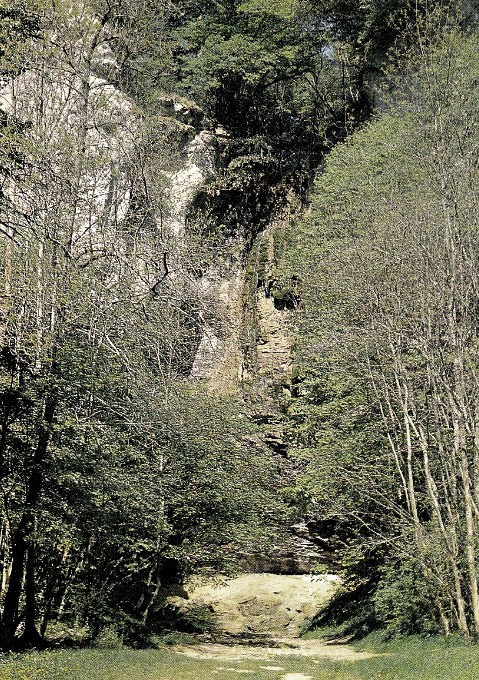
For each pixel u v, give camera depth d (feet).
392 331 49.06
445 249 45.32
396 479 55.93
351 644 60.75
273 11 108.88
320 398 71.26
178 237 60.23
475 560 43.19
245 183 115.55
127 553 60.23
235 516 67.72
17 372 46.42
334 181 83.76
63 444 47.26
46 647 46.39
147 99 74.95
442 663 36.94
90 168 53.57
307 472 64.75
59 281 49.08
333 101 125.18
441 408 45.65
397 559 54.29
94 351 51.03
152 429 57.57
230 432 73.15
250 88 120.37
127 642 54.90
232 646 63.57
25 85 56.13
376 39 106.73
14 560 46.78
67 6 55.77
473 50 71.77
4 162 41.60
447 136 49.39
